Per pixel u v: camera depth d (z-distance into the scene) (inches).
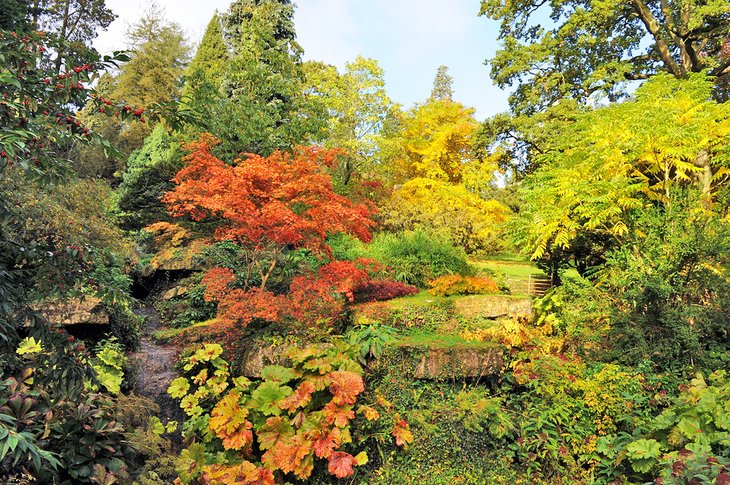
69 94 99.3
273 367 220.1
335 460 189.3
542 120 635.5
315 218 264.2
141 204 473.1
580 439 221.6
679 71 584.1
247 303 264.2
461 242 602.9
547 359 252.5
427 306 285.9
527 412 236.8
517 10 714.2
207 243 369.1
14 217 113.6
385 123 816.3
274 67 540.7
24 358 174.7
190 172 306.8
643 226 311.4
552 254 397.7
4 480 130.6
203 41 864.3
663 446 185.6
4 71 84.7
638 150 330.0
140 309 360.2
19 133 82.9
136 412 201.9
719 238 258.4
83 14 809.5
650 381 235.3
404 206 622.8
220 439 211.5
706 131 353.1
